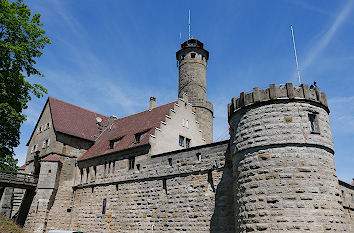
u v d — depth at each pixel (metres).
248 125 19.31
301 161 17.28
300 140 17.72
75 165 37.22
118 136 36.56
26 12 28.75
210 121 39.34
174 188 25.83
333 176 17.89
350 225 23.36
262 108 19.00
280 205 16.61
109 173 32.38
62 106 43.78
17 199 41.44
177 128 33.56
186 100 36.50
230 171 22.47
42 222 33.75
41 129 43.31
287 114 18.38
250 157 18.61
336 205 17.09
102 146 37.03
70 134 39.31
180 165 26.02
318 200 16.59
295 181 16.88
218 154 23.66
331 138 19.17
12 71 26.89
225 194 22.25
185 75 40.03
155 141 29.92
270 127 18.36
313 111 18.73
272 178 17.33
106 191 31.80
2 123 26.14
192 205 24.11
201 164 24.56
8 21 26.03
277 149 17.80
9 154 29.58
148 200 27.50
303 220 16.03
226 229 21.44
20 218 36.09
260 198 17.36
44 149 40.44
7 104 25.56
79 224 33.16
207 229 22.59
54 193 35.66
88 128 42.94
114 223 29.58
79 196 34.84
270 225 16.55
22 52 26.52
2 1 26.06
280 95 18.80
